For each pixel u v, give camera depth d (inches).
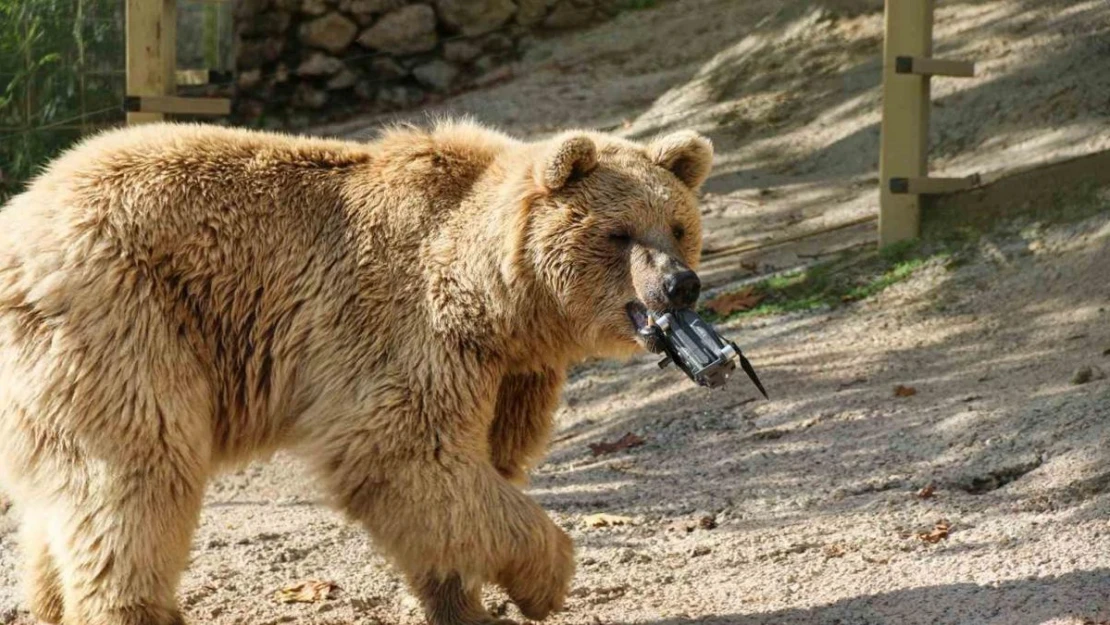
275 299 353.1
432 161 366.6
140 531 330.3
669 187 361.4
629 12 1091.9
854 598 352.8
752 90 889.5
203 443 344.5
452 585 347.6
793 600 358.9
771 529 413.1
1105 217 603.2
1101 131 684.1
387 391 341.7
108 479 328.8
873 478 440.5
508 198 355.3
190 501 340.8
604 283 351.9
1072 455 420.2
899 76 649.0
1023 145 703.1
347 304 351.9
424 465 337.1
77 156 358.3
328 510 474.0
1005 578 347.3
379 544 345.1
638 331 351.3
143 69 633.0
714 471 472.7
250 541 443.8
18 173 702.5
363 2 1060.5
